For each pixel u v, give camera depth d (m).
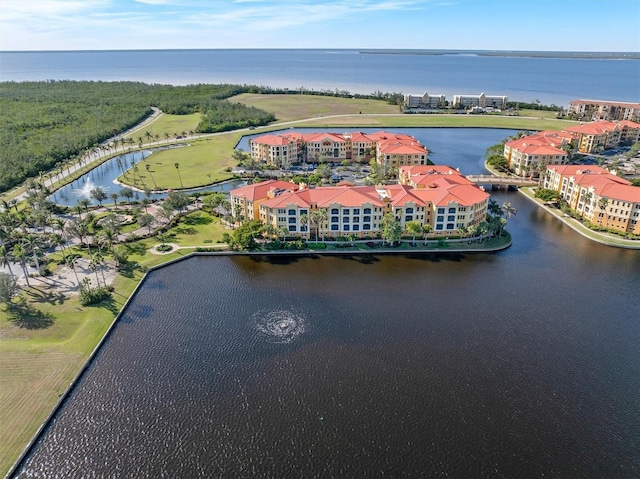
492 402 100.00
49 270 152.88
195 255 167.50
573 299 140.12
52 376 106.19
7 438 90.69
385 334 122.25
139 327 124.94
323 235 178.38
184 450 88.56
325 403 99.25
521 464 85.94
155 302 136.88
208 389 103.19
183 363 111.25
